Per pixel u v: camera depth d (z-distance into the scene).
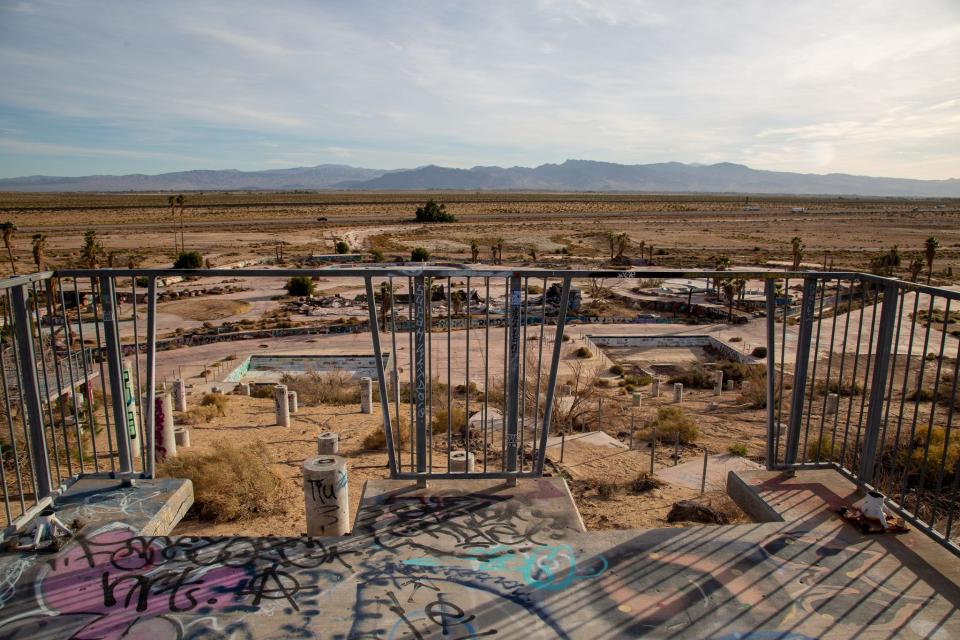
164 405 10.70
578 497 10.12
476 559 3.68
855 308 41.91
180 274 4.33
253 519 8.30
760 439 15.85
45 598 3.31
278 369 31.45
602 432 15.38
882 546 3.89
